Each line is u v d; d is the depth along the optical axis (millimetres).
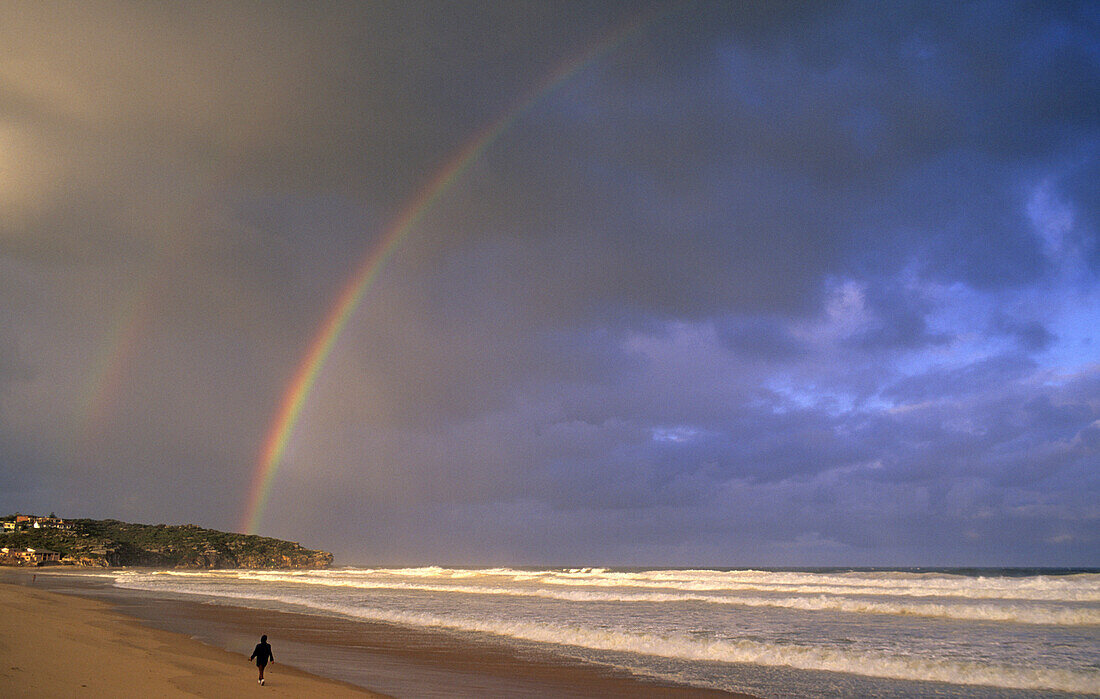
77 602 43906
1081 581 49562
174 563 199000
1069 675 19172
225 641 27141
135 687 15117
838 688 18406
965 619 32344
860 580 58125
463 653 24203
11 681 14211
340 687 17672
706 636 27297
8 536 176750
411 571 122562
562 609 38656
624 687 18484
